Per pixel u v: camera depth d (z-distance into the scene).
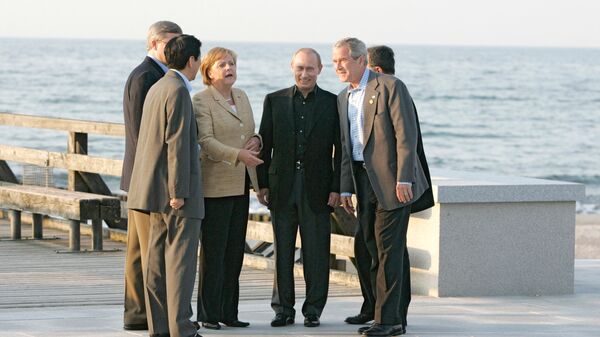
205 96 8.19
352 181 8.27
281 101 8.41
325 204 8.41
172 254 7.52
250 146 8.20
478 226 9.79
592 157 48.47
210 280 8.23
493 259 9.86
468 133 56.25
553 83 94.56
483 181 10.05
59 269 11.05
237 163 8.01
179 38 7.58
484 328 8.39
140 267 8.06
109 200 12.30
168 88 7.42
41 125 14.10
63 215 12.36
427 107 70.25
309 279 8.45
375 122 7.97
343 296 9.80
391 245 7.98
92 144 43.94
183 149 7.37
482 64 137.75
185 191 7.38
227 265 8.32
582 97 79.81
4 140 45.88
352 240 10.33
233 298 8.35
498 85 91.19
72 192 12.99
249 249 12.05
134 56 152.12
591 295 10.05
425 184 8.16
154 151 7.48
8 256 11.93
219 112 8.16
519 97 79.19
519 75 107.75
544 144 52.41
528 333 8.23
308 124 8.37
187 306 7.56
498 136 55.19
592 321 8.76
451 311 9.07
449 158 48.00
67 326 8.22
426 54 199.75
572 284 10.12
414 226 9.93
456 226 9.70
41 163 14.14
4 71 98.06
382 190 7.95
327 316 8.84
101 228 12.40
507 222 9.89
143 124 7.58
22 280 10.34
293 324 8.48
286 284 8.47
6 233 13.85
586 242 19.14
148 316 7.73
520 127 59.12
